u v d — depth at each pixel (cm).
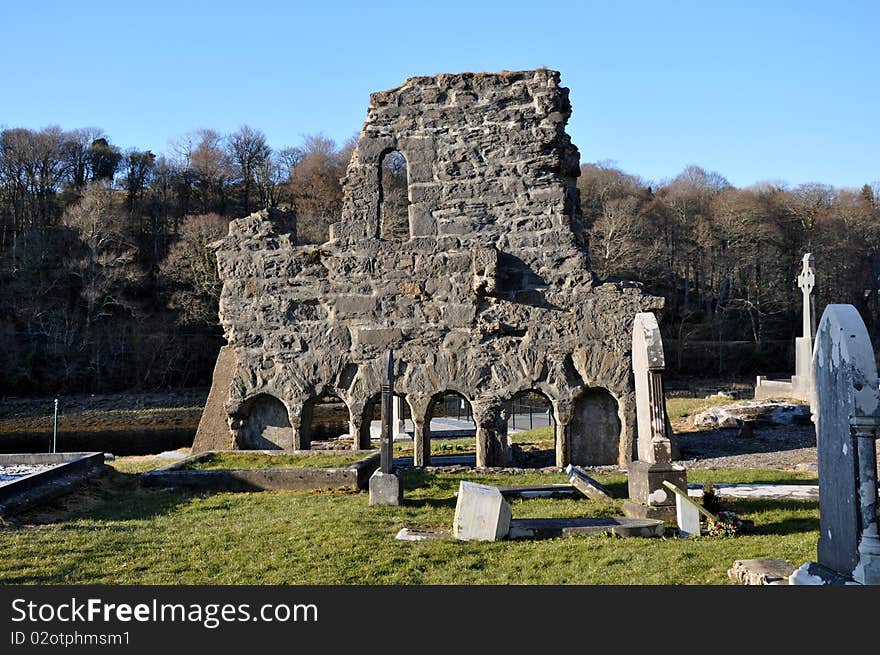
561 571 781
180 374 5678
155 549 876
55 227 6506
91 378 5491
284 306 1719
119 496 1231
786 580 669
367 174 1730
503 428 1661
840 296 6009
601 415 1691
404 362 1681
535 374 1664
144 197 7431
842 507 627
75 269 5884
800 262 6019
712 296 6381
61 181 7319
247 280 1734
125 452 3200
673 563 794
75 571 791
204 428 1741
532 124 1712
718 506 995
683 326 5912
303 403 1697
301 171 7338
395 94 1741
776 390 2705
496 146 1712
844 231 6241
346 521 1008
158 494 1252
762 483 1306
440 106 1730
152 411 4853
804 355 2539
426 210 1716
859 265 6116
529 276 1689
